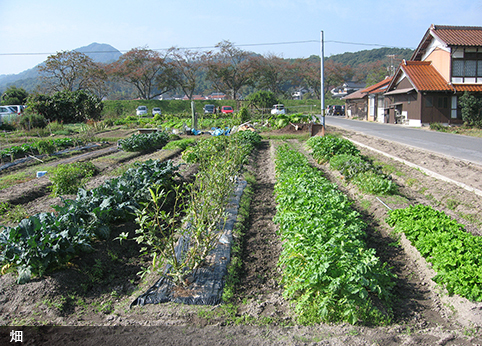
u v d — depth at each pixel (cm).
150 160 1142
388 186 995
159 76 6806
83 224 690
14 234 586
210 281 578
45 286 548
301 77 8669
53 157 1844
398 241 720
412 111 3047
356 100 4725
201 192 709
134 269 651
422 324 481
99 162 1612
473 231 779
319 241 570
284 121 2895
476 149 1628
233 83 7238
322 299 493
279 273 627
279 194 916
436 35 2900
